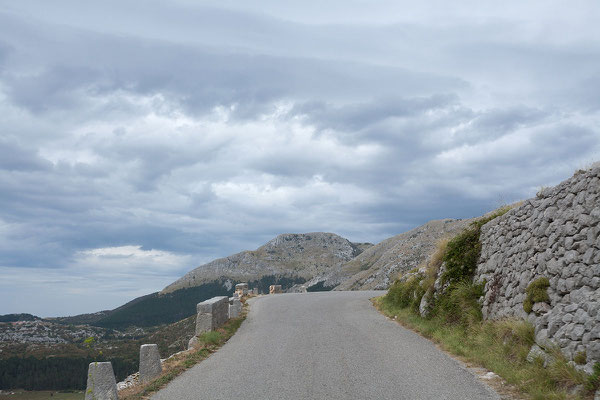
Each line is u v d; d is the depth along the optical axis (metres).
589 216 7.98
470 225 14.83
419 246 67.88
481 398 6.87
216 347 13.18
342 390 7.72
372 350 11.22
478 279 13.02
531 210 10.51
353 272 103.12
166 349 52.44
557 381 6.70
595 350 6.35
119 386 12.02
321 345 12.23
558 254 8.73
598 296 7.08
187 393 8.16
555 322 7.69
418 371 8.84
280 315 19.84
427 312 15.05
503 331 9.52
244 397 7.63
